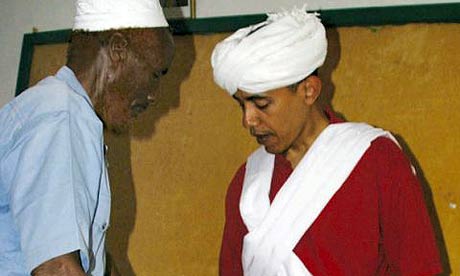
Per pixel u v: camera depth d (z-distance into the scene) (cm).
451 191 188
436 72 193
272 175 153
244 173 159
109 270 173
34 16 255
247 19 214
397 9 196
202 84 220
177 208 220
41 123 127
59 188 122
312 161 146
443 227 188
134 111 144
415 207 141
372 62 199
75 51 141
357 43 201
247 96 142
